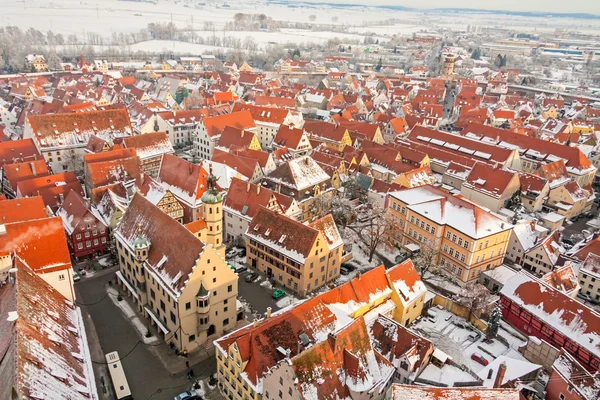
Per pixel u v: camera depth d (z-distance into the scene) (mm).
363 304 77438
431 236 107000
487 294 90375
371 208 127000
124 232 90250
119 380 69625
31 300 62594
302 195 122812
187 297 73312
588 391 60625
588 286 102250
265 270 101000
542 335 83312
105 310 87625
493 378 67125
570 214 142125
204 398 68750
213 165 124250
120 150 132375
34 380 50375
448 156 163375
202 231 95625
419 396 52281
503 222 104062
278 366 54844
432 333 81812
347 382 58844
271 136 188125
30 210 96500
